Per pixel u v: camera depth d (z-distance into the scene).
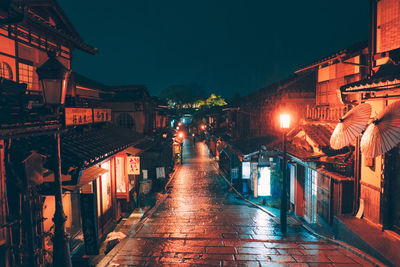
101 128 13.77
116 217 14.12
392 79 7.19
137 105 21.61
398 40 8.80
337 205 11.01
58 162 6.00
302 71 19.62
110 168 13.54
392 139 6.64
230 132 26.38
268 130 21.59
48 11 10.45
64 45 11.38
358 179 10.38
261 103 22.56
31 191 6.86
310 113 15.68
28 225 6.57
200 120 69.50
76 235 10.84
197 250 9.27
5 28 7.98
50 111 5.69
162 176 22.08
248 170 20.34
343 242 9.71
